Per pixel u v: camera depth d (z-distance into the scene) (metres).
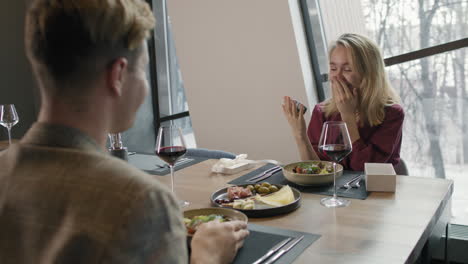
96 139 0.71
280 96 3.46
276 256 1.13
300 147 2.27
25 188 0.66
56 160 0.66
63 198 0.63
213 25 3.59
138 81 0.75
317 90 3.52
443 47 2.98
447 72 3.03
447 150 3.15
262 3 3.30
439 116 3.13
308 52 3.43
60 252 0.60
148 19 0.73
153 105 4.44
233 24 3.49
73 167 0.65
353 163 2.25
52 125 0.68
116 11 0.67
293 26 3.24
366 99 2.34
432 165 3.23
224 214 1.35
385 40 3.17
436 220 1.47
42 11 0.66
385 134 2.30
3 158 0.73
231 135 3.79
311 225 1.36
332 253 1.15
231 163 2.08
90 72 0.67
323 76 3.46
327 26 3.33
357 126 2.38
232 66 3.61
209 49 3.68
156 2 4.23
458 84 3.01
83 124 0.69
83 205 0.62
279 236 1.26
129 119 0.77
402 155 3.33
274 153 3.61
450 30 2.96
